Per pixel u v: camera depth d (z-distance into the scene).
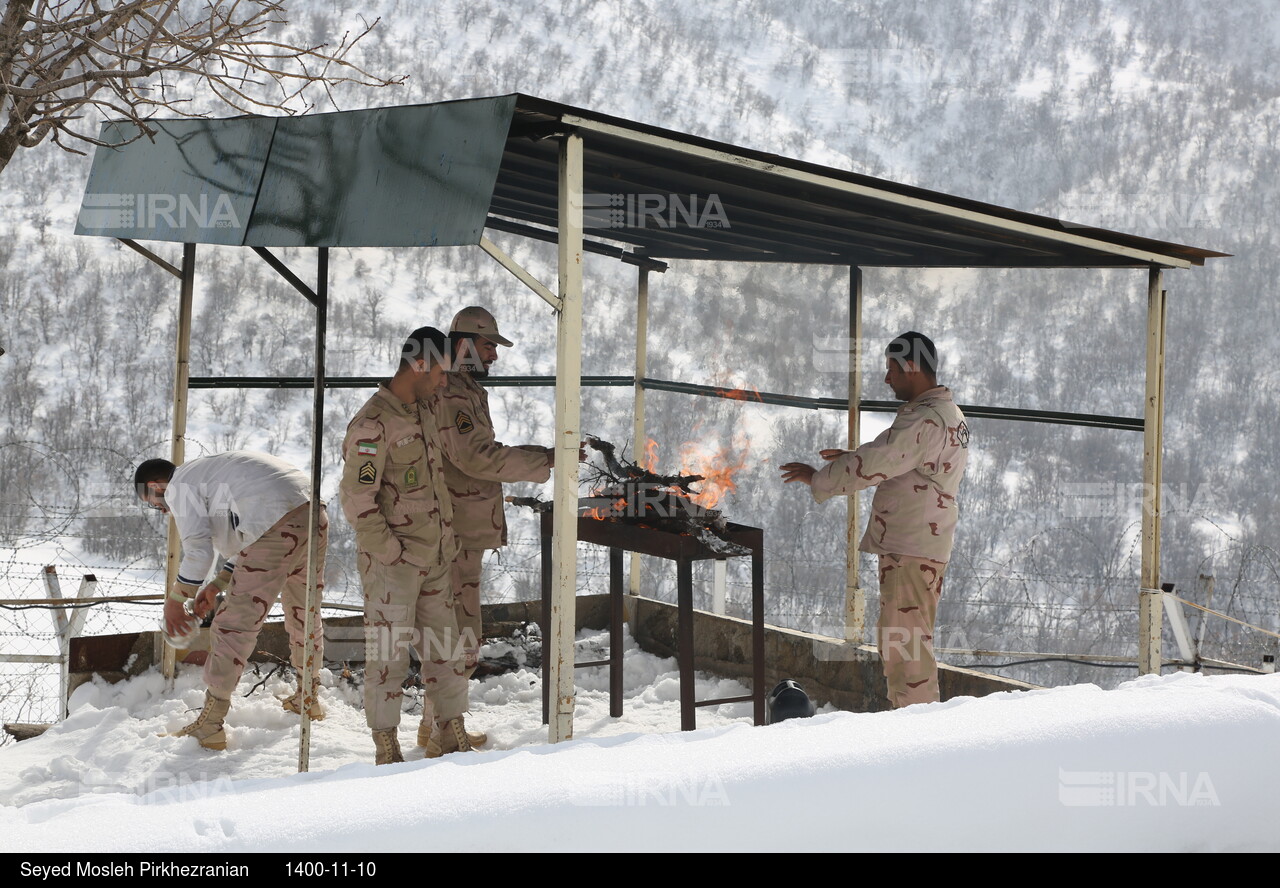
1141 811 2.76
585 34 128.50
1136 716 2.90
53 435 27.98
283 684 5.55
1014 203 90.19
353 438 4.13
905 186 4.18
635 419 7.14
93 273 40.84
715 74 129.62
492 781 2.47
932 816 2.59
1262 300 47.81
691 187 4.41
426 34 114.38
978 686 5.40
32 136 4.73
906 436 4.67
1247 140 86.94
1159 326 5.28
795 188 4.24
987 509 21.02
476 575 4.95
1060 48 136.50
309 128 3.82
